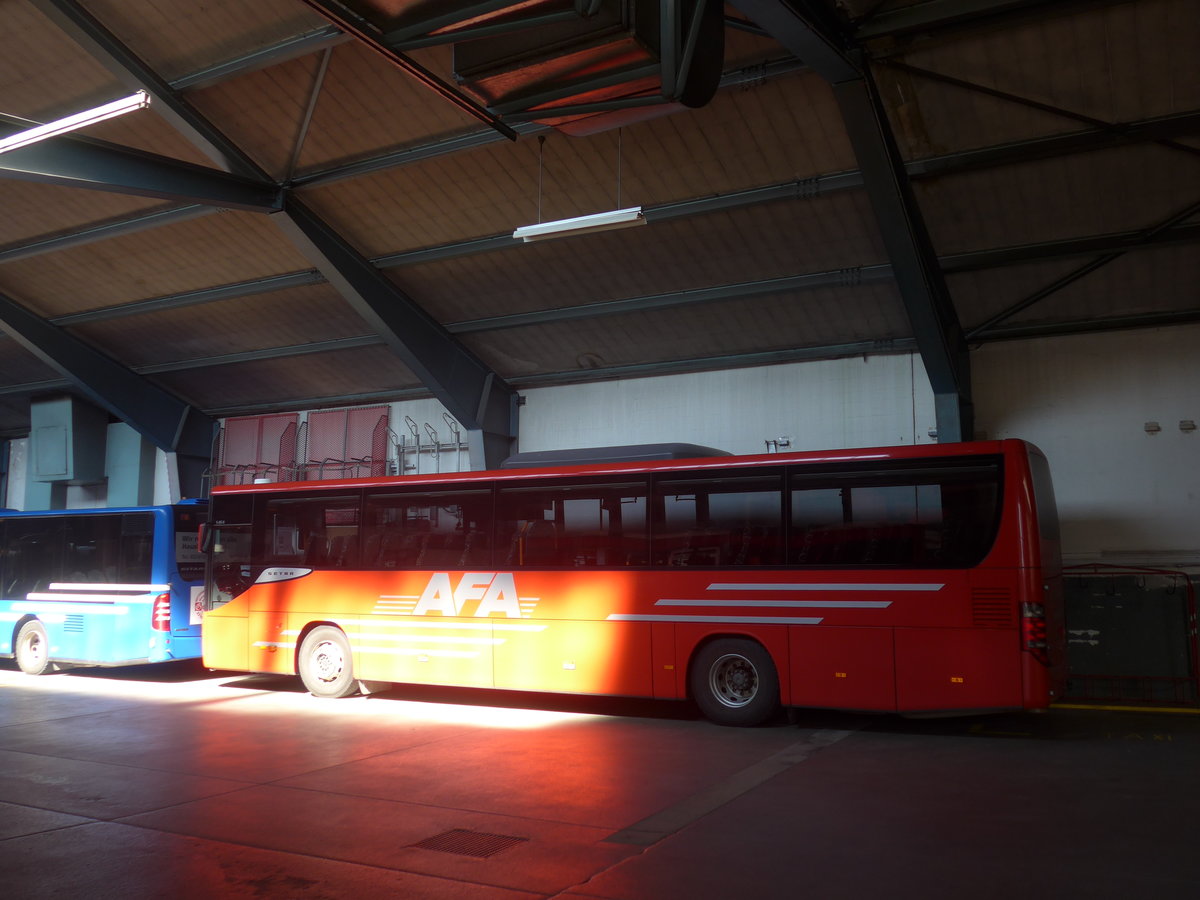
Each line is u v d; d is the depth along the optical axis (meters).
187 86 13.56
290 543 13.02
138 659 14.15
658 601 10.55
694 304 16.61
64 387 25.27
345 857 5.54
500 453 20.55
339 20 8.09
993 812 6.36
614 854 5.53
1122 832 5.83
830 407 17.23
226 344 21.42
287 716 10.99
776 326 16.91
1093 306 14.73
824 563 9.86
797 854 5.46
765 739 9.37
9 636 15.86
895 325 16.17
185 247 17.95
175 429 24.42
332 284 17.31
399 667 11.95
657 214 14.57
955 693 9.12
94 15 12.69
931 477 9.58
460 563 11.76
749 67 11.84
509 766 8.06
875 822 6.14
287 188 15.50
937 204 13.36
